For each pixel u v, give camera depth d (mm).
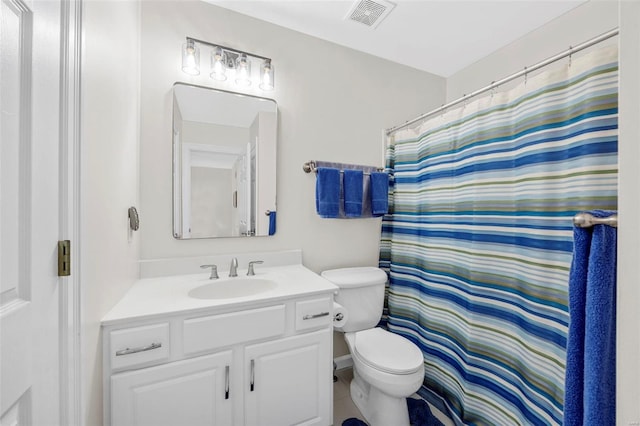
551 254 1076
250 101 1607
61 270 638
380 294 1740
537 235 1127
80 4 698
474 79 2076
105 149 884
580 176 981
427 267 1681
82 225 704
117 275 1031
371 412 1400
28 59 529
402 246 1874
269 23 1654
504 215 1263
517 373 1194
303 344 1230
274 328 1160
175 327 999
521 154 1192
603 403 588
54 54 611
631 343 387
